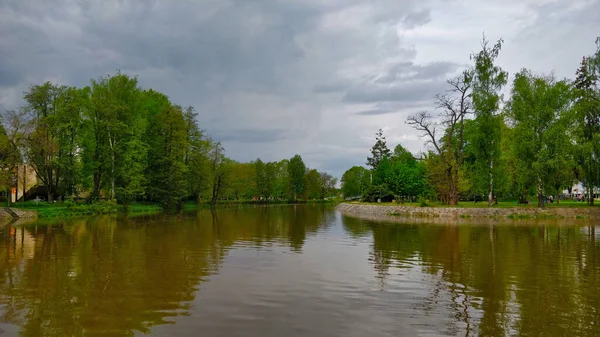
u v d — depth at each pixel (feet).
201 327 30.99
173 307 35.88
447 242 79.61
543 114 149.18
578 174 168.96
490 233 96.22
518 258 61.67
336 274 49.73
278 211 205.57
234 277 47.50
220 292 40.96
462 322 32.96
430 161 186.60
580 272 51.80
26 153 144.36
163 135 195.93
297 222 128.67
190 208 212.84
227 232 94.84
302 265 55.11
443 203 184.03
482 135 152.56
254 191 332.39
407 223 125.80
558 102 149.48
